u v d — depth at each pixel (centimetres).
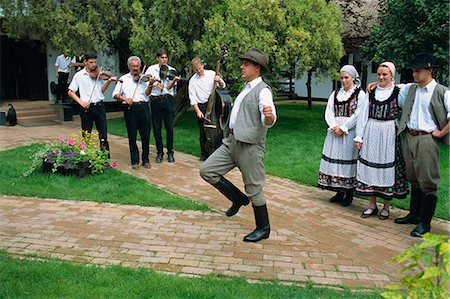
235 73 927
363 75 1606
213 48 934
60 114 1331
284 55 956
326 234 483
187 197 600
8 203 564
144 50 1009
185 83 1097
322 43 1019
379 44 1098
